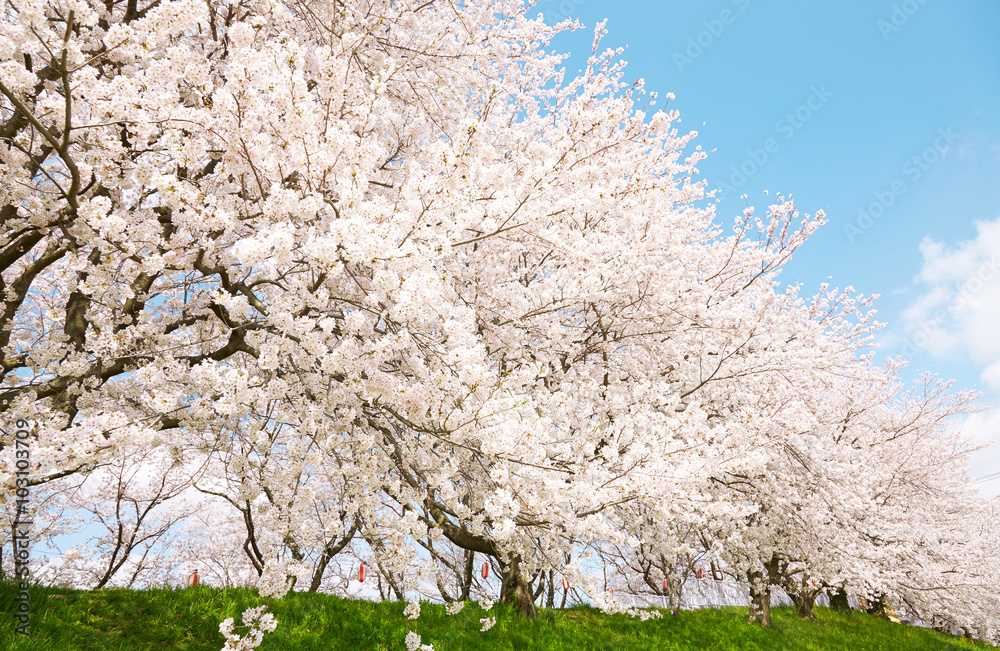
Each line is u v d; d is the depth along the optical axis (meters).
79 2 3.20
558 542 5.18
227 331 4.38
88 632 4.79
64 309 5.22
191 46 6.02
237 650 3.67
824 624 12.22
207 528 12.19
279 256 3.44
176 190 3.48
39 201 4.61
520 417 5.42
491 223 4.25
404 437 5.12
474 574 9.09
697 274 9.12
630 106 7.68
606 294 7.16
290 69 3.95
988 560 13.87
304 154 3.98
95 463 3.58
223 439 4.64
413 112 6.82
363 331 4.67
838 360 9.70
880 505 12.67
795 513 9.63
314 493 4.27
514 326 6.67
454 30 6.68
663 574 8.80
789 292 12.04
